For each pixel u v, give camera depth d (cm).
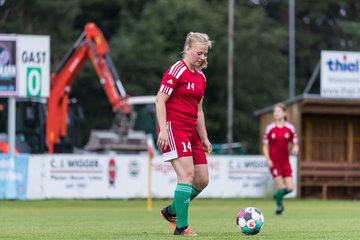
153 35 14712
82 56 7925
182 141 2614
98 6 15488
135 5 15762
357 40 15850
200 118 2742
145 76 14638
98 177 6812
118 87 7962
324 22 16700
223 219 4191
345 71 7931
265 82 15312
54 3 13012
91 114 14625
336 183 7912
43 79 6694
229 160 7206
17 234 2886
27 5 12738
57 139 7831
